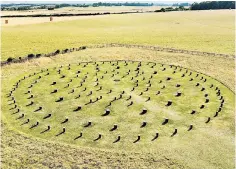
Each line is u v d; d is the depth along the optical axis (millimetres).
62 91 47125
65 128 36062
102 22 135000
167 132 35094
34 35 96812
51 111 40375
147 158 30344
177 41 88938
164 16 164875
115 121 37656
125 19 148125
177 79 52656
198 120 37812
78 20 139625
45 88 48375
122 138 33875
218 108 40938
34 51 73438
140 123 37188
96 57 66375
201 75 54688
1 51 72750
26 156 30359
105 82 50969
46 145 32375
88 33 103000
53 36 95562
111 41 87438
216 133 34812
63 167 28891
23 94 45875
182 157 30484
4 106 41656
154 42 86938
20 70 57281
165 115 39156
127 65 60812
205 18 153750
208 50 75875
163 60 64500
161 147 32125
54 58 65562
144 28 117688
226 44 83875
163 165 29328
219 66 59969
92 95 45531
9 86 49031
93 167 28984
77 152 31172
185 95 45469
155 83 50625
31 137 33844
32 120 37906
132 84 50094
